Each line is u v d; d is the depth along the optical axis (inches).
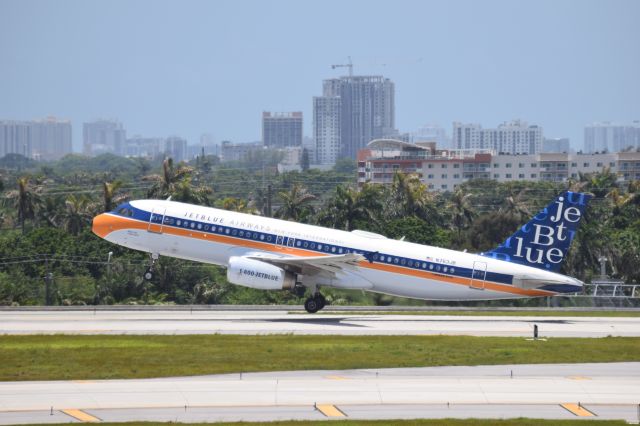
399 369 6274.6
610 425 4842.5
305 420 4859.7
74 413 4948.3
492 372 6225.4
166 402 5206.7
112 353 6697.8
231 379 5856.3
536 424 4827.8
